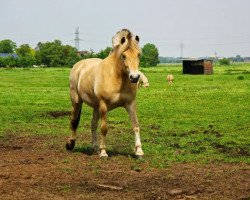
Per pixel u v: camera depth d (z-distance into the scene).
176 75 78.62
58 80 58.66
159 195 7.97
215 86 43.59
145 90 38.44
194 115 20.98
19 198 7.73
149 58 171.75
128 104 10.87
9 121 18.22
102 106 10.85
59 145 13.12
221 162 10.87
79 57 156.75
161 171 9.81
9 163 10.52
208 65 85.00
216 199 7.79
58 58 159.88
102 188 8.38
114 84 10.63
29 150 12.34
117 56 10.53
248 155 11.82
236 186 8.59
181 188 8.38
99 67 11.01
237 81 53.47
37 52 169.38
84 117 20.14
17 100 27.94
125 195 7.98
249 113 21.39
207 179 9.10
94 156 11.41
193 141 13.77
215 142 13.62
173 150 12.23
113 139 14.18
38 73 86.50
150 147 12.66
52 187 8.44
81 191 8.21
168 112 22.09
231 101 27.44
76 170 9.78
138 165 10.32
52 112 21.31
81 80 11.66
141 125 17.58
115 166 10.24
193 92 35.31
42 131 15.69
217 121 18.77
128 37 10.41
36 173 9.48
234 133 15.52
